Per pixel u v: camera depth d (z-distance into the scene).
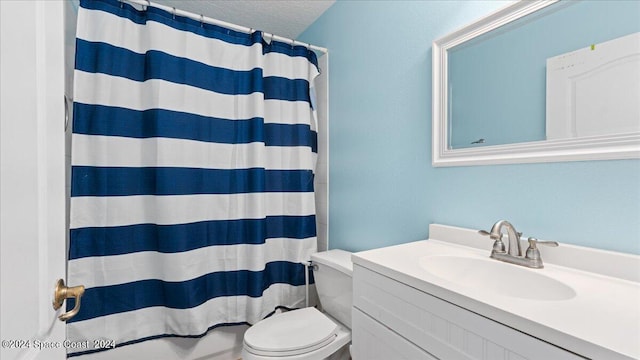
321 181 2.04
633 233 0.76
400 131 1.43
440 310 0.73
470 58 1.14
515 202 1.00
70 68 1.37
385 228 1.53
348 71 1.78
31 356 0.51
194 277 1.53
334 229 1.92
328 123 1.97
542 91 0.94
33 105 0.53
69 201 1.37
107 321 1.40
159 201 1.45
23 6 0.49
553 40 0.91
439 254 1.04
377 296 0.94
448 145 1.21
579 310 0.60
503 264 0.92
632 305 0.63
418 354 0.79
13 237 0.46
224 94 1.68
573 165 0.87
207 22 1.62
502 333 0.61
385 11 1.51
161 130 1.44
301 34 2.25
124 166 1.43
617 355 0.46
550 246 0.90
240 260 1.71
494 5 1.06
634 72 0.76
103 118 1.38
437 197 1.26
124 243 1.43
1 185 0.43
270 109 1.82
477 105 1.12
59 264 0.63
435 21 1.26
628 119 0.77
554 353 0.53
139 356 1.47
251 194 1.71
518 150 0.99
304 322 1.41
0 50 0.42
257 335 1.29
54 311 0.61
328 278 1.56
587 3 0.84
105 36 1.38
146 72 1.47
